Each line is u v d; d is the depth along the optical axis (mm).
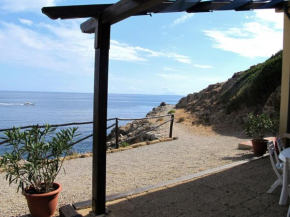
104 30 2656
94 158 2826
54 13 2340
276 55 11859
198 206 2977
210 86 16250
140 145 7555
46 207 2695
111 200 3182
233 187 3539
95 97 2773
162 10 3150
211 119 12008
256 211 2828
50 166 2818
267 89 10297
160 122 12922
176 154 6352
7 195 3668
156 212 2848
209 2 3418
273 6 4352
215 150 6684
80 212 2881
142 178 4414
